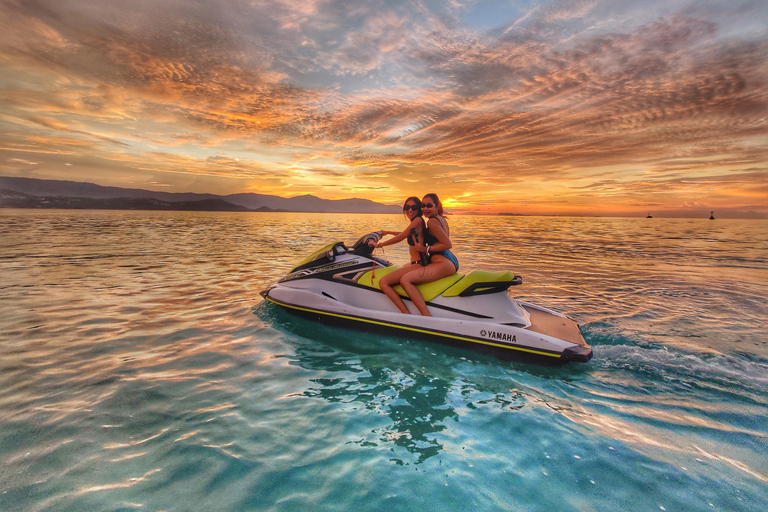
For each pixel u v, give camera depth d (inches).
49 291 236.2
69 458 79.7
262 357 137.7
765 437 87.2
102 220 1376.7
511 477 74.4
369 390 112.8
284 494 69.6
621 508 65.9
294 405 103.6
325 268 177.9
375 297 164.6
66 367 127.6
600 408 101.7
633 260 418.0
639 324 175.6
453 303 151.4
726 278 302.5
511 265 374.6
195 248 490.9
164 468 76.7
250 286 255.4
